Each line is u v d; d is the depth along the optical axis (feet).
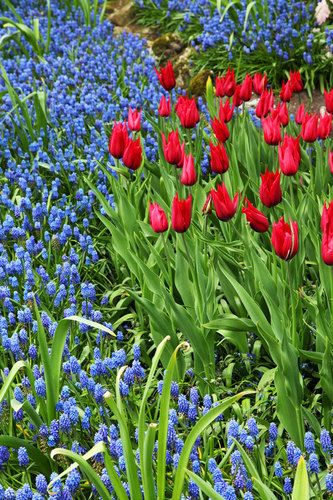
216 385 11.23
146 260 13.09
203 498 8.46
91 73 22.63
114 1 32.32
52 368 9.53
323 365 9.75
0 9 32.32
